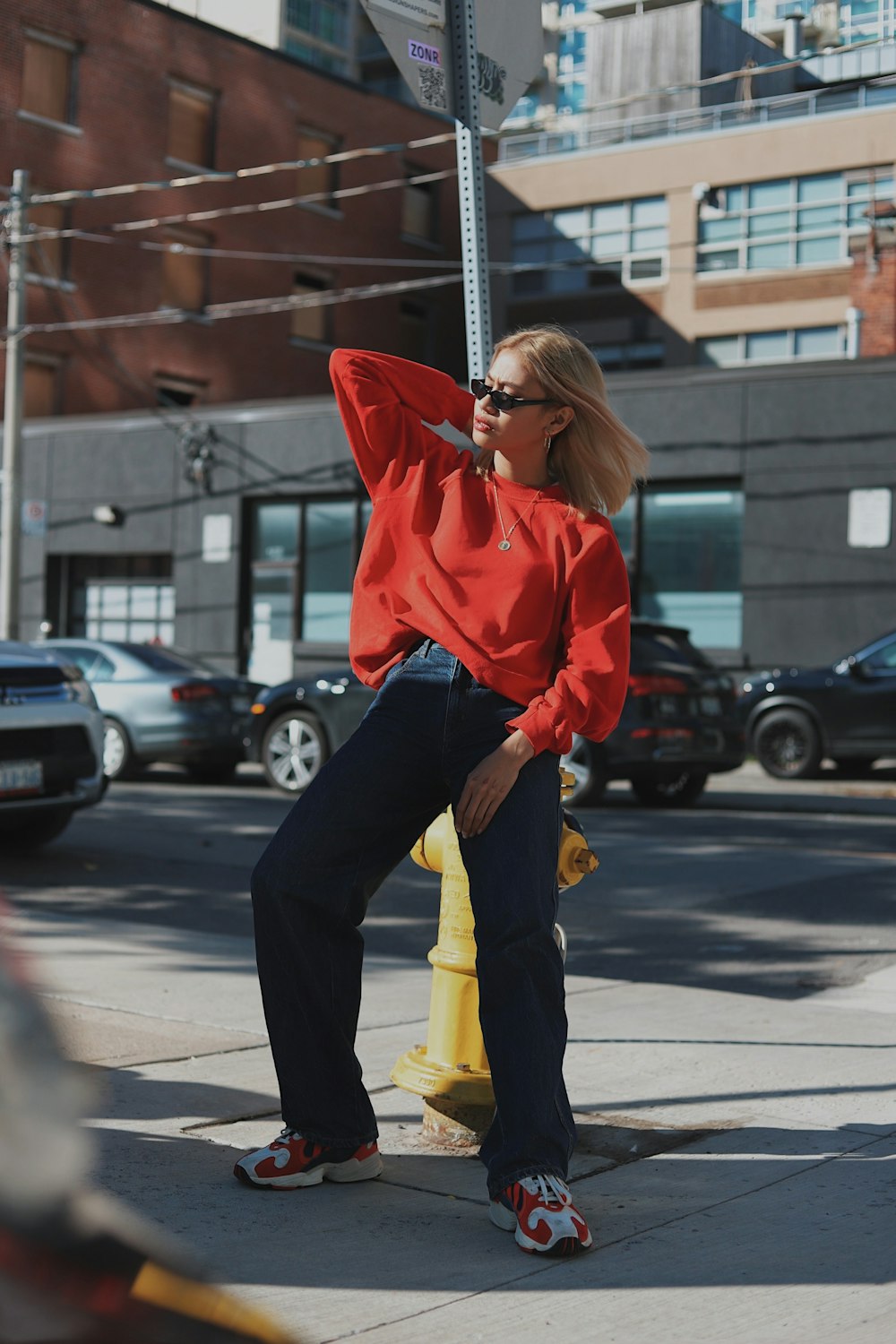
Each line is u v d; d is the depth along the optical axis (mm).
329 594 23578
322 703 13750
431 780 3010
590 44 21000
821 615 19625
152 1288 945
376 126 32938
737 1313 2570
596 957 6566
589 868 3383
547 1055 2861
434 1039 3533
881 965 6391
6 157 26328
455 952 3479
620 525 21172
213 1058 4312
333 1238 2879
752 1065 4336
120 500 25297
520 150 30562
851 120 26609
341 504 23453
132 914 7293
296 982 3078
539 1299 2607
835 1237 2959
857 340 23266
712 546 20547
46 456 26047
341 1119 3174
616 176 29203
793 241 27297
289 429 23672
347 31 56188
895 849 10008
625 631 2959
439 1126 3525
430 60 3734
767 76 14820
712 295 28234
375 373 3170
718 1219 3055
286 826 3023
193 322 29469
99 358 27984
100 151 27797
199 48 29375
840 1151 3541
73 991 5207
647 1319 2535
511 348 3045
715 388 20344
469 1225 2982
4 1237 882
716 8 17469
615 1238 2930
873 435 19344
